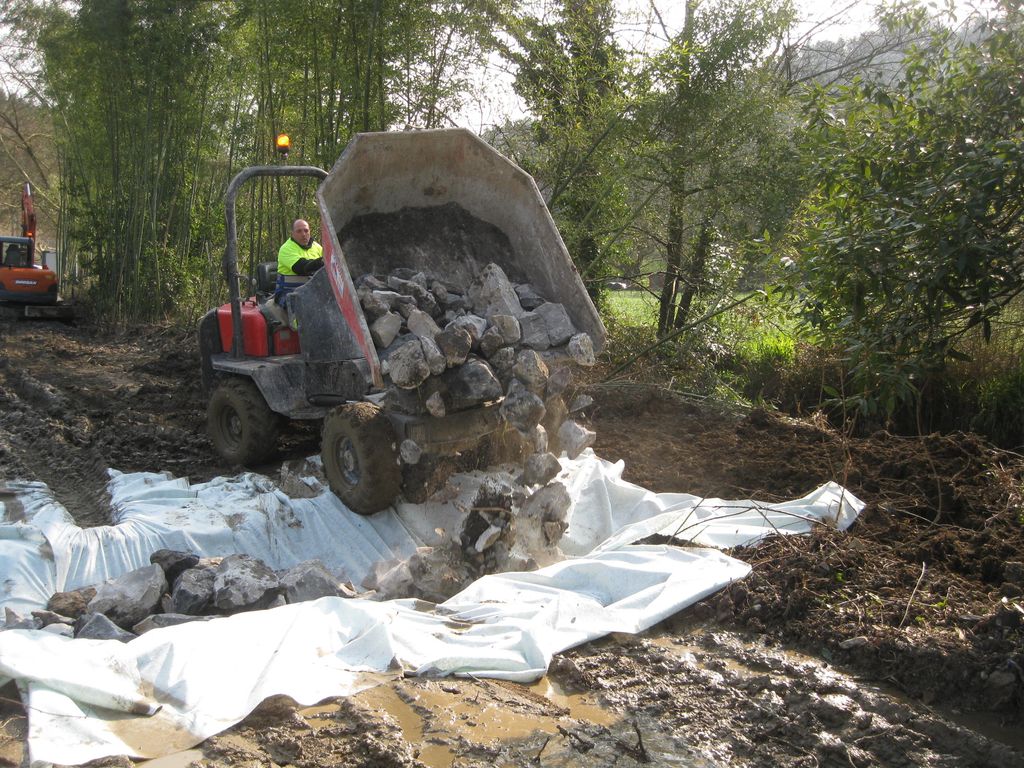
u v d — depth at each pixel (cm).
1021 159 456
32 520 533
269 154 1336
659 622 439
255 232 1448
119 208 1716
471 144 566
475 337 510
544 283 581
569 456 558
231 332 690
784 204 973
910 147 523
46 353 1327
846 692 376
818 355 962
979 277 479
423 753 320
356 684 363
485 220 600
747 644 424
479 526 503
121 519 551
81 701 330
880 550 505
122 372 1166
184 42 1525
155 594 445
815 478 626
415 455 517
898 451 653
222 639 374
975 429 780
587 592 464
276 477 647
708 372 991
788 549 501
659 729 346
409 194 576
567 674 384
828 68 1334
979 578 474
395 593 475
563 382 531
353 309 507
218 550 515
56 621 418
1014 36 502
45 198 2888
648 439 752
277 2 1020
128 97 1603
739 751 333
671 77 986
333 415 538
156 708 334
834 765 328
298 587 459
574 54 1055
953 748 339
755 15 1001
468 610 432
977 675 382
